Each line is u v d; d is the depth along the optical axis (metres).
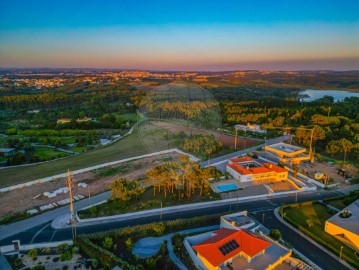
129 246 37.22
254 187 57.66
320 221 45.28
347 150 77.19
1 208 50.03
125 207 48.97
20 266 34.53
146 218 46.00
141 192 51.69
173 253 36.41
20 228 43.47
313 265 34.34
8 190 57.81
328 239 40.09
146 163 72.50
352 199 51.28
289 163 70.69
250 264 32.75
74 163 74.94
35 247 38.25
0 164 75.56
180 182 51.91
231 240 34.69
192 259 34.94
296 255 36.38
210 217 44.31
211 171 61.75
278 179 60.91
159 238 39.84
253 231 39.88
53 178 64.06
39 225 44.31
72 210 46.75
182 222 42.62
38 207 50.25
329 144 79.19
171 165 46.72
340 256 36.16
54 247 38.34
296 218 46.09
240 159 68.25
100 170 68.75
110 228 43.06
